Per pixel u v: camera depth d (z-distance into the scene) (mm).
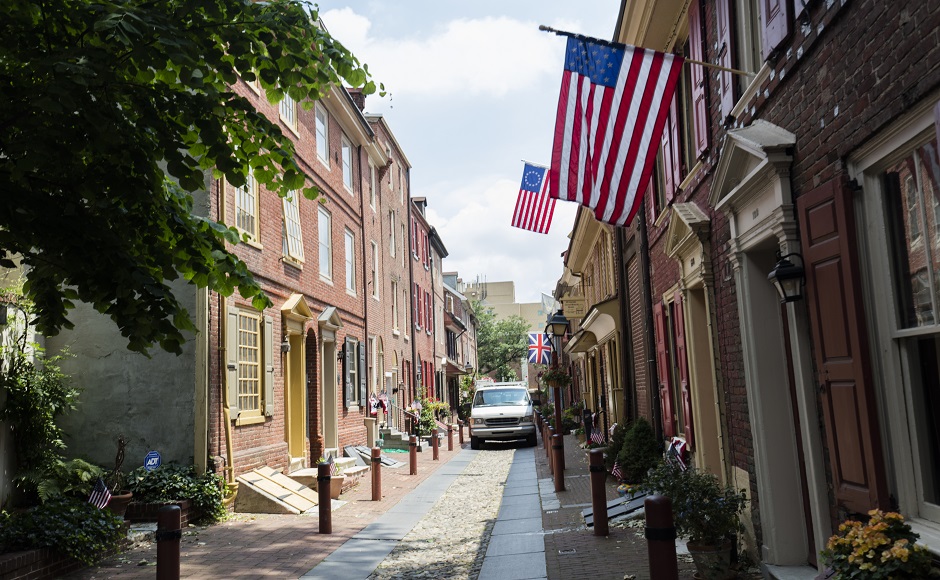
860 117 4484
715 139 8047
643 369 14977
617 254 17453
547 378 23875
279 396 15094
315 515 12430
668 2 9672
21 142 5172
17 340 10109
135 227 6336
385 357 27078
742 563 7203
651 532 4641
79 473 10094
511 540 9656
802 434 5797
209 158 6016
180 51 5250
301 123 17344
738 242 7102
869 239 4645
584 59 7117
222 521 11680
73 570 8305
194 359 11953
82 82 4773
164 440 11852
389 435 25172
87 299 6109
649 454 12570
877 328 4617
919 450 4398
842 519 5094
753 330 6949
